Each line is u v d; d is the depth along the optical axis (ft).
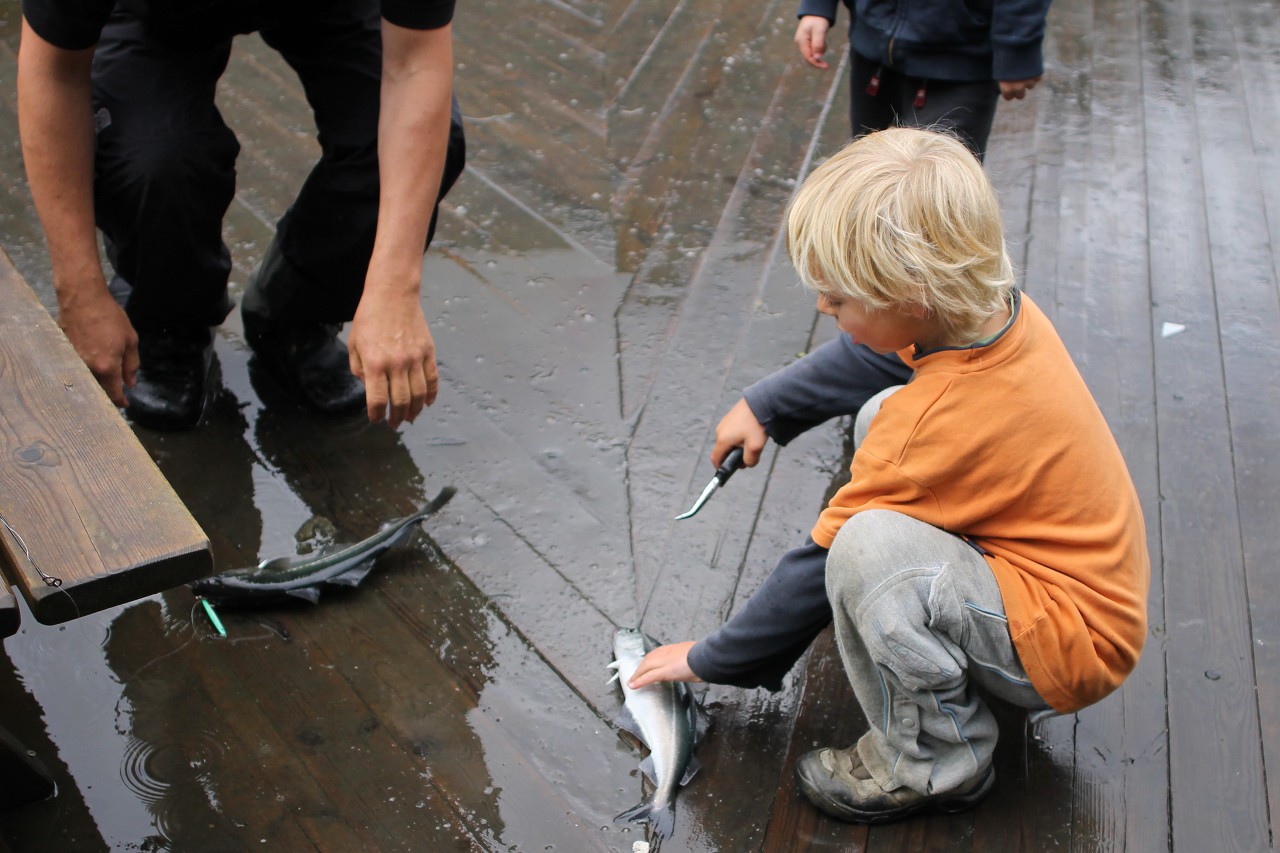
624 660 7.09
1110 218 11.62
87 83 7.34
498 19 15.01
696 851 6.23
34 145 7.25
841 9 15.30
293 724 6.88
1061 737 6.81
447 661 7.31
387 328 7.45
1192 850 6.24
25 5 6.93
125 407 8.96
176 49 7.98
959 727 5.85
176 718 6.89
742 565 7.99
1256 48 14.79
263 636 7.44
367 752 6.73
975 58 9.49
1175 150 12.76
